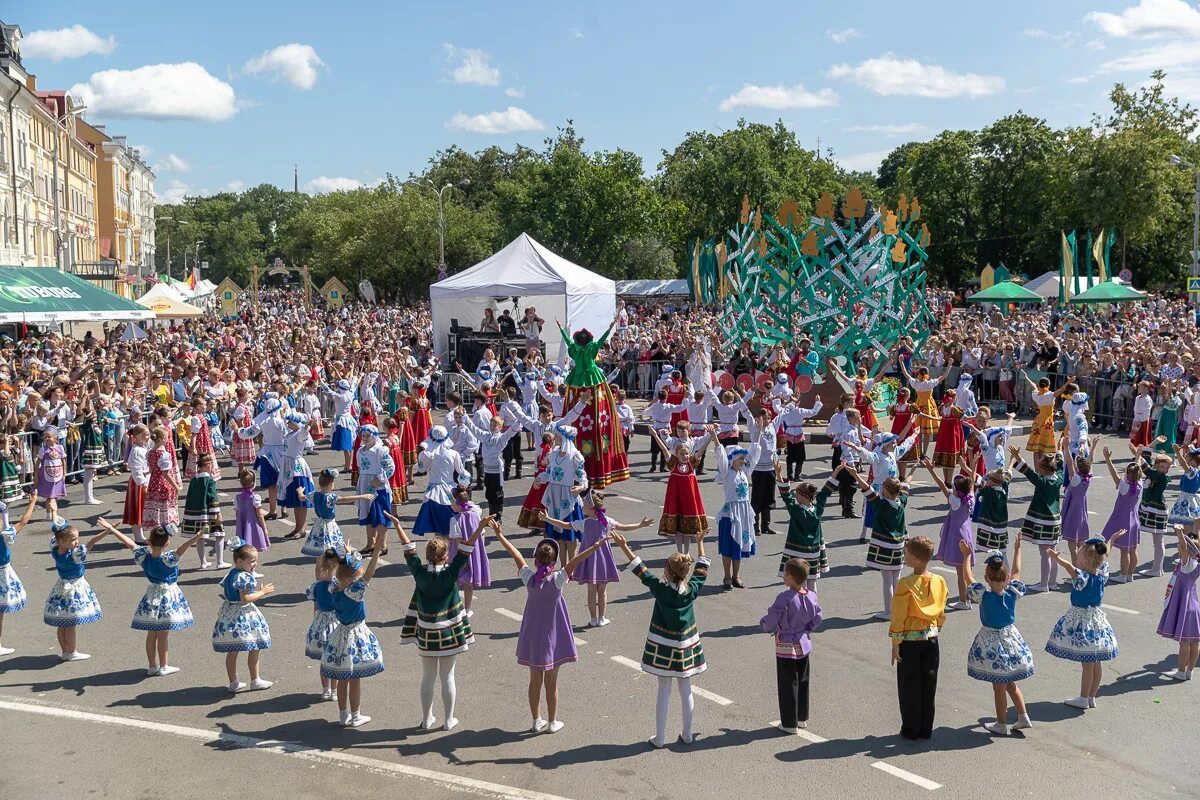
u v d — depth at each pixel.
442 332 32.72
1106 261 42.97
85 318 26.92
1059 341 29.14
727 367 26.41
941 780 7.51
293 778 7.62
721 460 12.69
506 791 7.39
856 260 24.81
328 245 81.56
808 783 7.47
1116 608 11.73
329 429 26.03
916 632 8.13
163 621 9.66
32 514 16.84
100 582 12.95
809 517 11.37
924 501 17.27
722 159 69.00
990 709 8.88
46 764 7.86
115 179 80.06
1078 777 7.56
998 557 8.27
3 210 48.28
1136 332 31.42
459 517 11.54
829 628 11.05
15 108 50.09
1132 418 24.22
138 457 14.58
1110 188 56.28
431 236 73.25
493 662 10.09
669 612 8.07
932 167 75.62
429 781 7.56
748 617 11.42
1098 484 18.61
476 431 15.49
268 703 9.09
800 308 25.27
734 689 9.33
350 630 8.45
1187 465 13.01
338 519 16.41
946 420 18.69
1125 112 59.28
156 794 7.37
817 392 24.56
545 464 13.19
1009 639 8.22
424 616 8.35
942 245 76.12
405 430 18.92
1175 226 61.91
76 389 20.20
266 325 47.25
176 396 23.14
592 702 9.06
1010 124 72.88
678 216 75.31
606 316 33.44
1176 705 8.93
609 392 16.06
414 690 9.42
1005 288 40.19
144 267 91.38
